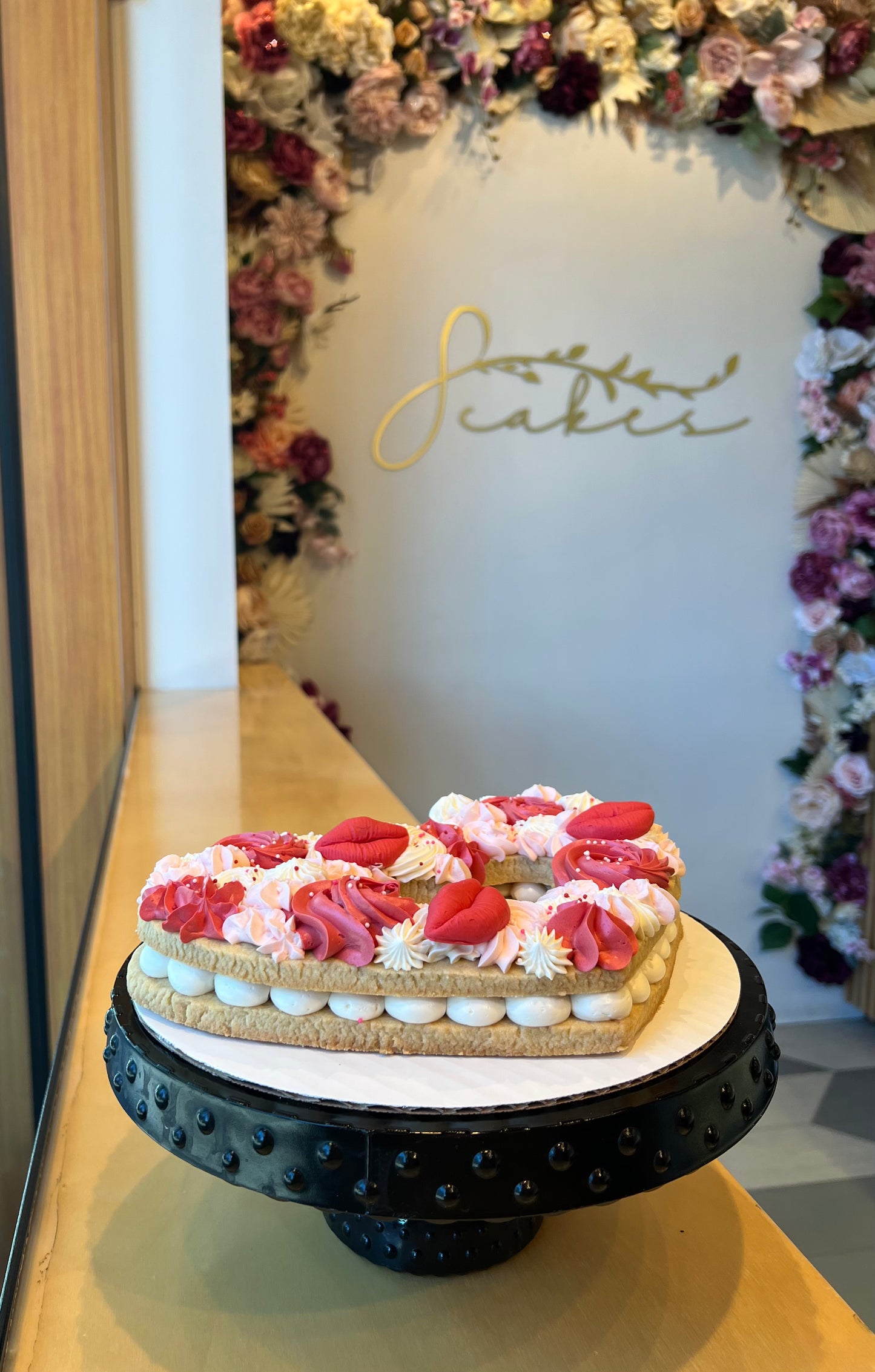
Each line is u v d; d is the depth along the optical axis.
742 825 3.16
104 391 1.95
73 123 1.76
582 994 0.58
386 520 2.78
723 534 3.00
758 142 2.77
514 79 2.65
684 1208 0.71
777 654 3.10
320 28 2.34
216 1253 0.65
